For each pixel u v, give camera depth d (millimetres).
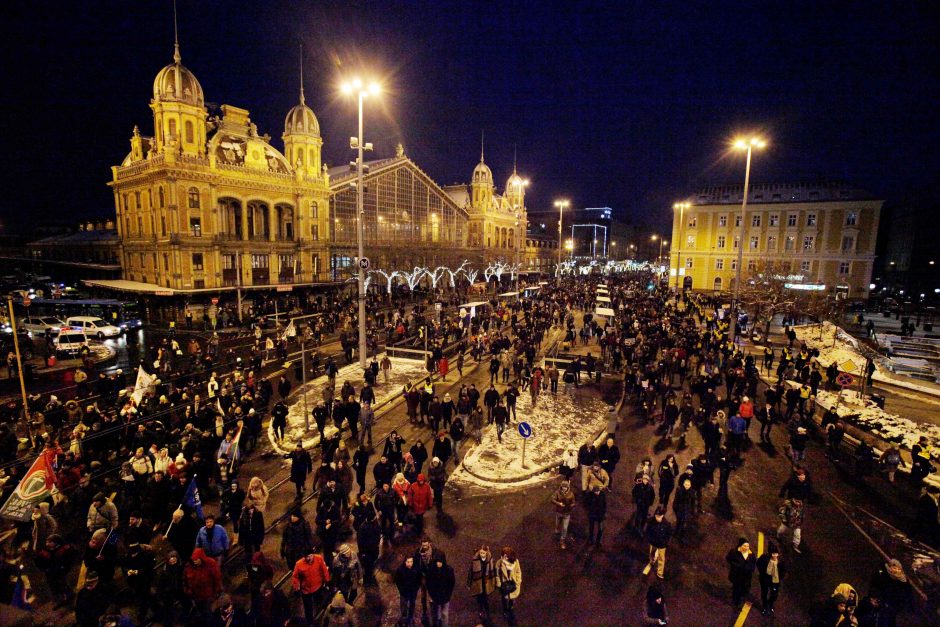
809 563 11359
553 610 9656
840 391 22859
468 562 11039
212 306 42094
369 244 62656
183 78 43562
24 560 10719
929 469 14414
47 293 54656
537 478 15141
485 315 39656
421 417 19625
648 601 8648
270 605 7977
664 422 19047
